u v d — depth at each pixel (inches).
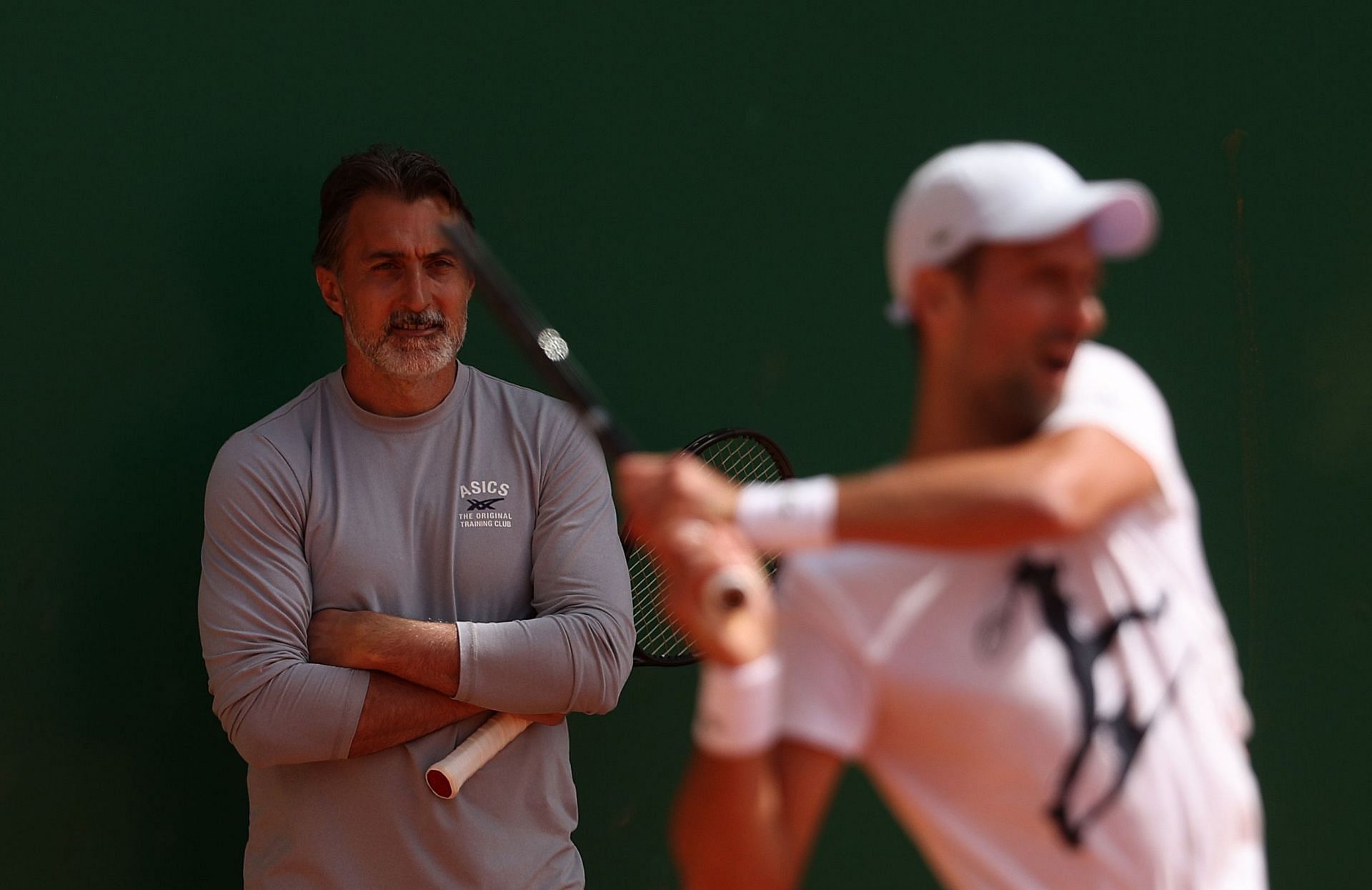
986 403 194.4
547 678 382.9
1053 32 533.0
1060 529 176.6
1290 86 550.6
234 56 439.5
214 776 442.0
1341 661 554.6
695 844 185.8
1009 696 183.5
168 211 431.8
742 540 190.4
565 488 405.1
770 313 508.1
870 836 524.1
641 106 490.9
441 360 394.6
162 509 433.1
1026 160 193.5
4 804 415.5
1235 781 196.5
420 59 463.5
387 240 387.9
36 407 417.7
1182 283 544.7
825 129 513.0
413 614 391.9
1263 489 550.6
